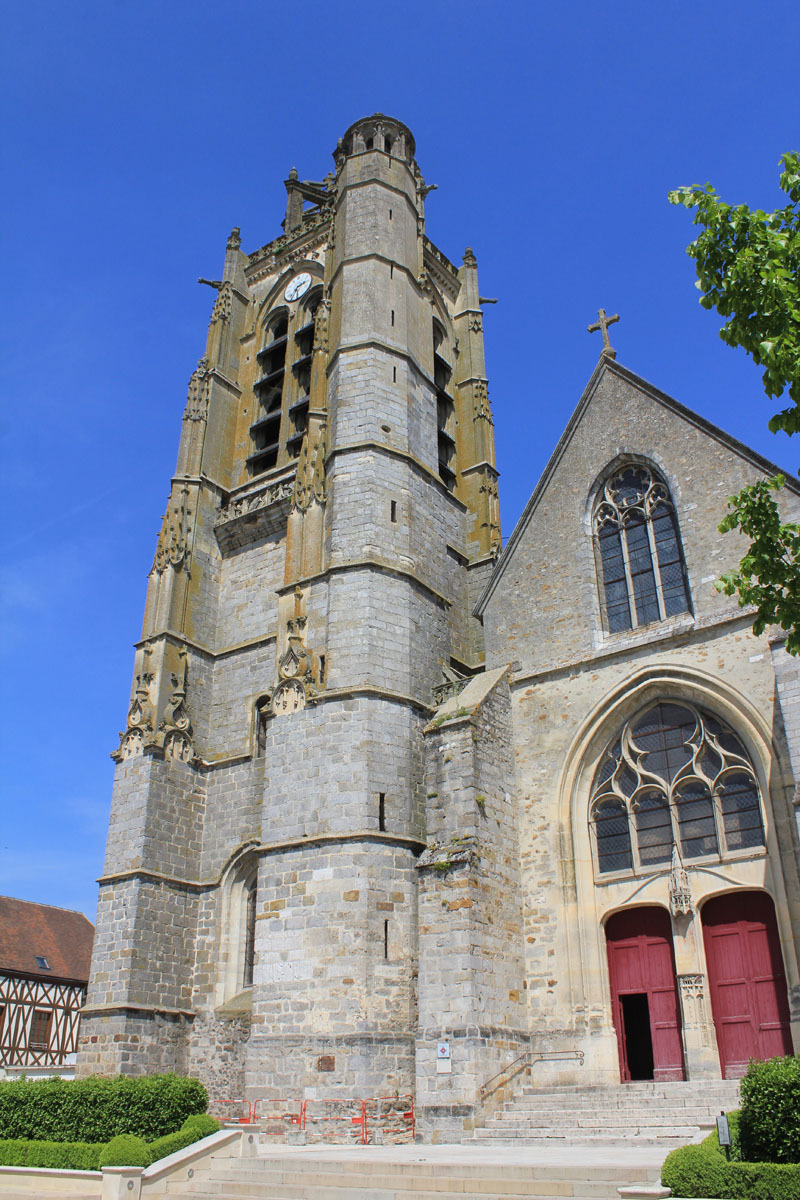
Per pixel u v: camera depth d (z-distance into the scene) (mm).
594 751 28250
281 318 48875
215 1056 32219
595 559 30922
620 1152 18594
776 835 23906
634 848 26719
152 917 33469
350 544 33875
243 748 37062
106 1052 31203
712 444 29188
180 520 41281
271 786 31094
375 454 35781
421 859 26484
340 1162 18438
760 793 24781
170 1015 32781
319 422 38219
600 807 27891
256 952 28953
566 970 26109
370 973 26969
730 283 16906
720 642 26641
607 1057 24766
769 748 24703
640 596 29625
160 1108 21312
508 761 28906
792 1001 22531
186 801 36344
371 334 38812
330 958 27422
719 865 25047
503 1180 15977
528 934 27031
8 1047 47625
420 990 25000
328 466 36625
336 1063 26141
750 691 25562
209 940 34344
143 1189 17938
